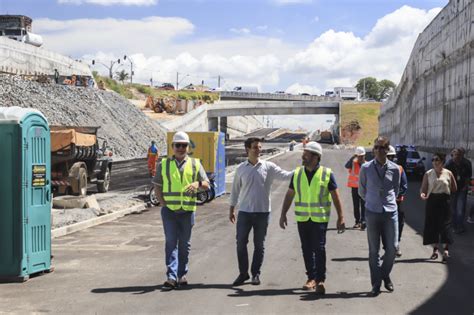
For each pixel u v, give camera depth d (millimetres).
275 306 7191
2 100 48094
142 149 58625
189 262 10133
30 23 94000
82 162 20812
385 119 99750
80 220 15398
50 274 9195
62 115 51406
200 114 109438
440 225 10383
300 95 167250
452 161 13617
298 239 12766
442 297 7691
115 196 21984
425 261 10344
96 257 10711
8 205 8727
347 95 172625
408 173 33656
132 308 7094
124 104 68812
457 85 34938
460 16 34438
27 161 8859
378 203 7871
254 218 8328
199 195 20391
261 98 165000
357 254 10914
